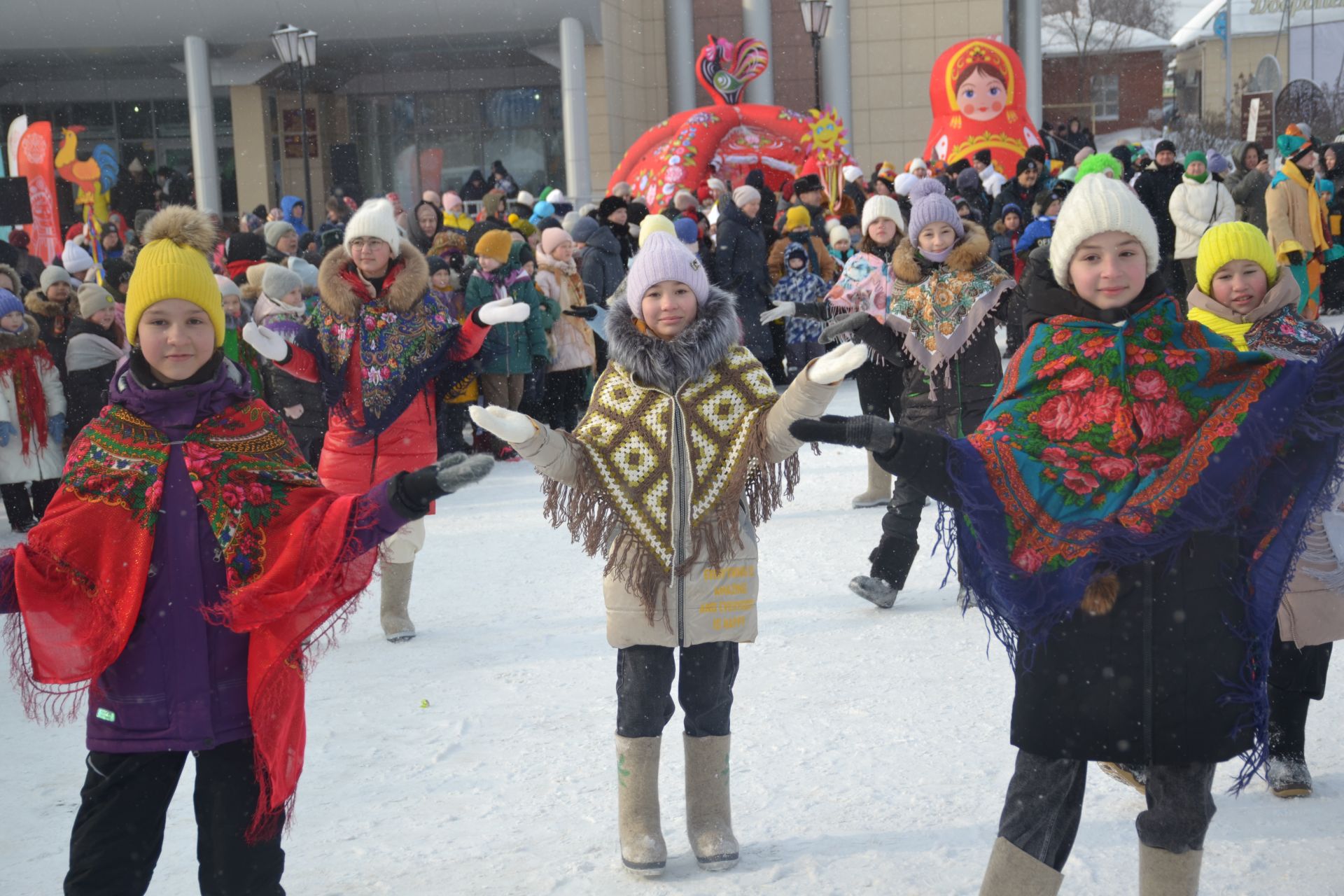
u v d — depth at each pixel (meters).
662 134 23.12
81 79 33.00
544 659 5.61
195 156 30.05
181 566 2.75
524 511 9.13
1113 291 2.81
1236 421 2.70
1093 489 2.69
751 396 3.55
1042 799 2.78
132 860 2.78
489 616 6.41
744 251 11.99
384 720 4.91
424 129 33.84
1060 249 2.86
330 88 33.56
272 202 33.19
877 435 2.62
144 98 33.28
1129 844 3.56
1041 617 2.70
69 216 26.14
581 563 7.49
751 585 3.57
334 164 24.11
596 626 6.12
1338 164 16.95
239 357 9.23
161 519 2.76
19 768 4.61
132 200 26.48
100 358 9.28
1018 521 2.70
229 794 2.77
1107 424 2.73
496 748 4.55
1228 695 2.66
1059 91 49.94
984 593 2.79
